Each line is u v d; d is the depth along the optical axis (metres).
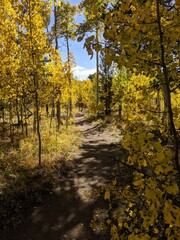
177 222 2.08
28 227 7.86
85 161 13.11
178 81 2.67
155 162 2.26
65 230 7.66
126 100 2.75
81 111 56.47
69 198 9.34
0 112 18.72
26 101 16.33
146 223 2.52
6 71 11.27
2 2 10.24
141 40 2.50
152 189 2.21
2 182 9.20
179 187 2.35
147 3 2.22
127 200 3.39
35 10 10.14
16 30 11.07
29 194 9.17
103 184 10.14
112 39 2.42
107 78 28.20
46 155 12.74
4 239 7.36
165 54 2.57
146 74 2.74
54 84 12.94
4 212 8.13
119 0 2.34
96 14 2.72
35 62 10.49
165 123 2.77
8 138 15.81
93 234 7.32
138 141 2.24
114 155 13.20
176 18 2.32
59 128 20.58
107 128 22.02
